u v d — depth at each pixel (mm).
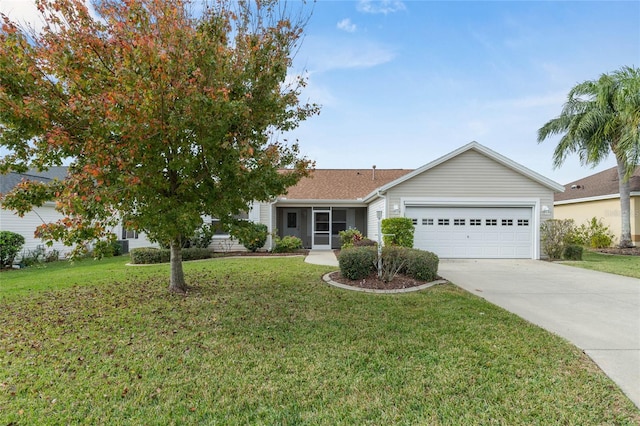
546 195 12992
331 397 2996
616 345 4102
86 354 3854
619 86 13859
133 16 4707
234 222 6113
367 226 17859
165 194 5535
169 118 4559
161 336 4387
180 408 2830
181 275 6961
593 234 17250
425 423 2643
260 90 5711
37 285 7621
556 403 2893
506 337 4328
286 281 7891
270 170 5762
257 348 4012
